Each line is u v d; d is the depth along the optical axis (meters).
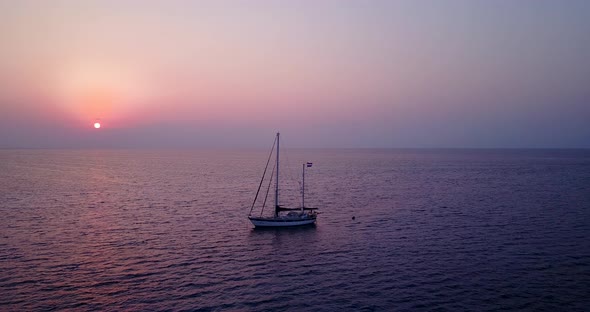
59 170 185.62
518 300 35.94
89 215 72.31
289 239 56.50
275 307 34.69
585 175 158.88
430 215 74.06
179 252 49.91
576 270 43.09
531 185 123.00
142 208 80.12
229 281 40.44
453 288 38.56
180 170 188.75
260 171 183.62
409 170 192.50
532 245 52.72
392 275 42.00
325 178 148.88
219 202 88.75
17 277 40.75
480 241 54.94
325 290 38.25
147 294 37.16
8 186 116.50
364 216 73.31
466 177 152.38
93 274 41.84
